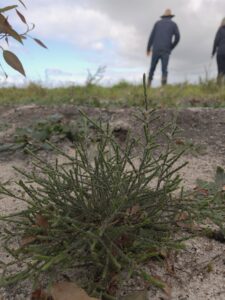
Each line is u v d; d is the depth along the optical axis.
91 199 0.89
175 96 3.20
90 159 1.35
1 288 0.83
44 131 1.78
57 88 3.97
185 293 0.81
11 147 1.67
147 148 0.90
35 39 0.72
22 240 0.90
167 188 0.89
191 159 1.56
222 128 1.93
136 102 2.75
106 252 0.79
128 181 0.90
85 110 2.34
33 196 0.90
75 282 0.80
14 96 3.68
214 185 1.20
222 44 4.88
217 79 3.92
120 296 0.79
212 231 0.98
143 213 0.86
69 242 0.81
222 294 0.81
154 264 0.88
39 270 0.75
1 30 0.64
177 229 0.88
